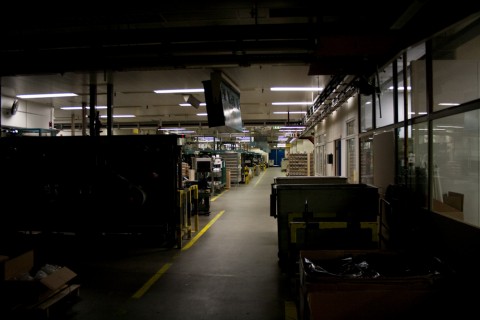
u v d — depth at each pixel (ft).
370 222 15.99
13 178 23.99
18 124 35.40
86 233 23.31
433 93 15.14
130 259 19.86
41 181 23.77
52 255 20.88
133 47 17.95
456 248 13.08
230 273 17.19
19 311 11.67
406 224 16.42
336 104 34.96
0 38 17.25
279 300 13.83
